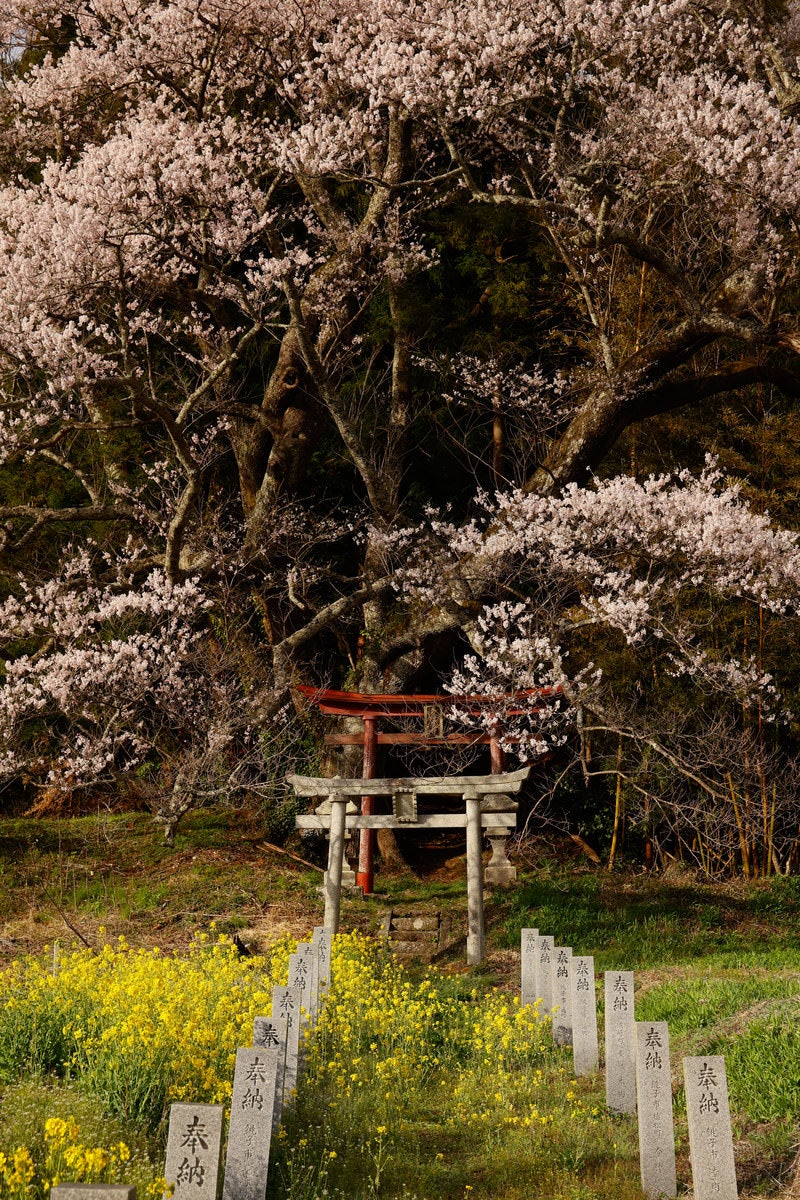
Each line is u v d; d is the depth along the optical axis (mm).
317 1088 7059
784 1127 5828
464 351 18453
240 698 15180
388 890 14797
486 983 11102
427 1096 7500
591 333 17797
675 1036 7828
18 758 14891
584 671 13812
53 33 17484
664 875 15945
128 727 16344
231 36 15328
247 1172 5105
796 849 16250
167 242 14133
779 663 15531
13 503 18078
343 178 13938
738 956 11805
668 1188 5648
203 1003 7445
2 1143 4719
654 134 13836
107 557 15734
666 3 14242
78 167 13922
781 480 15805
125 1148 4398
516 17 13617
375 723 15070
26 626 14602
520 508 14195
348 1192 5617
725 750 14578
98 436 17344
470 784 12117
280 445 16031
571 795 17172
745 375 15211
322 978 8984
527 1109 7035
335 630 17453
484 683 14141
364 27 15352
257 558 15531
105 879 14289
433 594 14688
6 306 12312
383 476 16328
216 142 14305
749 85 12852
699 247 16062
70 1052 6527
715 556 13266
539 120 15852
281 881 14336
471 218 18062
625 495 13242
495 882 14500
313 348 14336
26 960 10648
